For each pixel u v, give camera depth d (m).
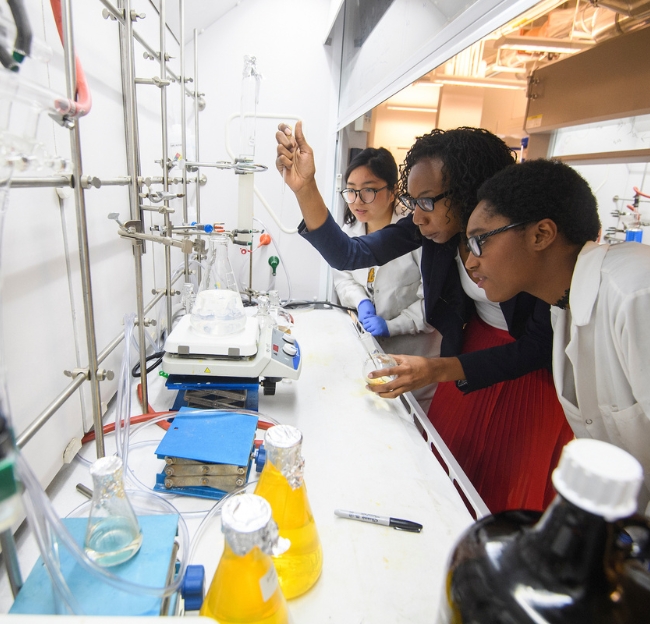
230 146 2.20
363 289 2.14
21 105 0.46
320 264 2.45
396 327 1.88
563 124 1.87
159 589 0.46
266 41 2.18
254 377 1.06
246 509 0.41
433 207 1.20
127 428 0.83
